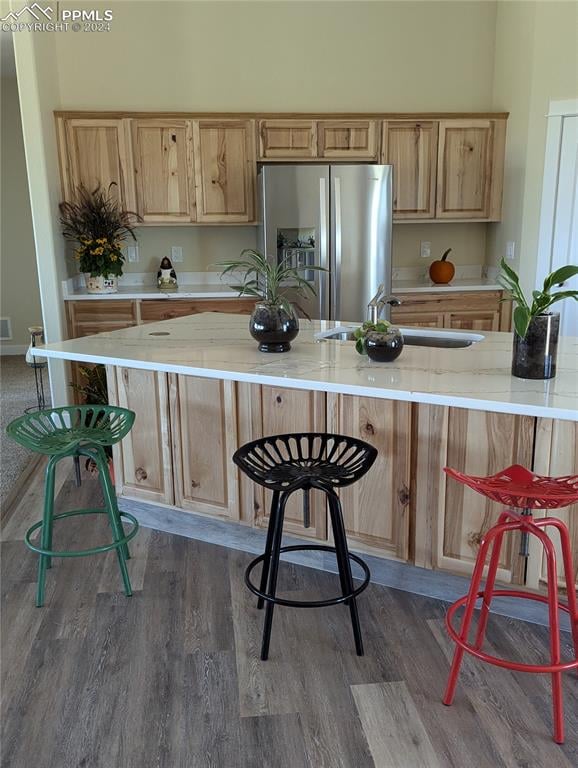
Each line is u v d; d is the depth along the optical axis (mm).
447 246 5379
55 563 2764
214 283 5180
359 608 2406
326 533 2521
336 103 5020
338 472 2070
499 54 5023
